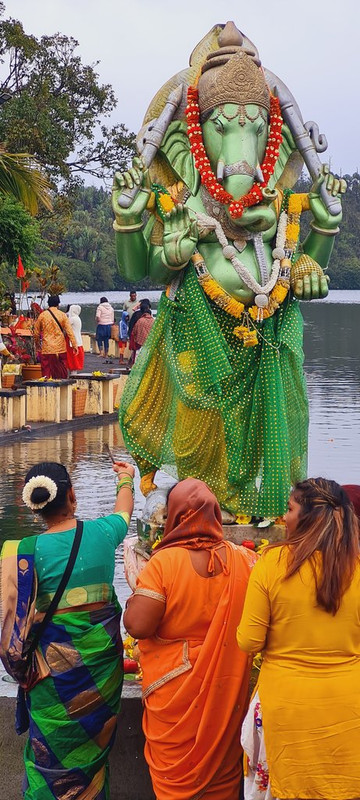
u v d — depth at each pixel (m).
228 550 3.77
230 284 5.19
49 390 16.83
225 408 5.21
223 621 3.66
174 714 3.71
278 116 5.27
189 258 5.11
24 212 19.95
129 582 5.25
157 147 5.29
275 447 5.19
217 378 5.11
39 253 93.38
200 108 5.23
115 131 35.75
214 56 5.27
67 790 3.87
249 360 5.26
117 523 4.05
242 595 3.70
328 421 16.27
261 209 5.11
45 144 31.66
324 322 50.25
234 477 5.25
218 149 5.17
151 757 3.83
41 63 34.28
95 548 3.91
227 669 3.67
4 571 3.83
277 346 5.24
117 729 4.46
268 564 3.46
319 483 3.54
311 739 3.39
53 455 13.84
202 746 3.67
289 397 5.39
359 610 3.42
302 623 3.41
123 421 5.50
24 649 3.81
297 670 3.42
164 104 5.38
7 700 4.64
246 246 5.29
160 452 5.46
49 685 3.83
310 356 29.78
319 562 3.39
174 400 5.38
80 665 3.83
